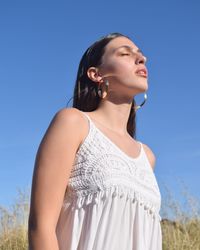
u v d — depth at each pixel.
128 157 2.70
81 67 2.98
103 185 2.53
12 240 7.76
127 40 2.94
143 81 2.82
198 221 8.45
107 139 2.68
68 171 2.56
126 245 2.51
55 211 2.49
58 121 2.61
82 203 2.52
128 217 2.55
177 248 7.47
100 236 2.46
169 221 8.53
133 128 3.21
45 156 2.54
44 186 2.50
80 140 2.63
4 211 8.01
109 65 2.85
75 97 2.98
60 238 2.53
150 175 2.78
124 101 2.87
